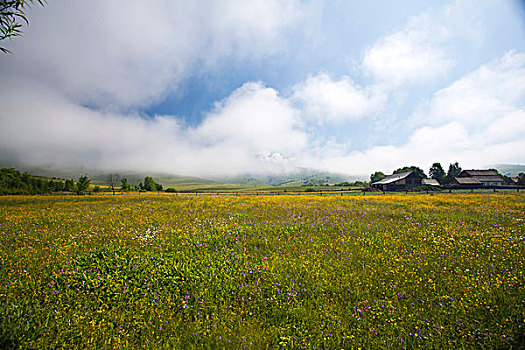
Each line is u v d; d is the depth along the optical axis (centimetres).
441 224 1395
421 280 688
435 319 524
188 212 1975
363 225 1366
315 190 9250
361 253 902
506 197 3153
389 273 730
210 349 450
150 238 1095
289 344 461
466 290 624
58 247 971
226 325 512
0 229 1329
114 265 726
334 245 1000
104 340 466
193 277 681
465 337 473
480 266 768
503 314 525
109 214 1911
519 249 916
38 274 704
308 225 1342
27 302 549
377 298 610
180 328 503
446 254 891
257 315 546
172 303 573
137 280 661
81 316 518
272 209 2098
